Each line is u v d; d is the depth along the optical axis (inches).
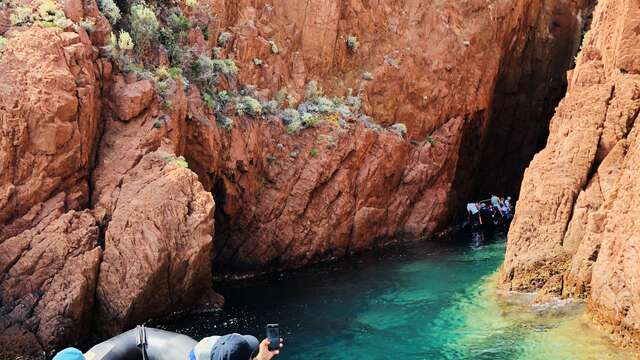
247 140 621.0
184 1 631.2
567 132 480.7
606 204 417.7
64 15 488.7
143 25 554.6
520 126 1018.7
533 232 470.9
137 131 501.0
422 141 804.6
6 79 437.4
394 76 792.3
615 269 370.6
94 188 474.9
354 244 693.3
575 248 446.9
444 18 834.2
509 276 474.6
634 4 446.6
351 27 788.6
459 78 831.1
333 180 678.5
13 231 423.5
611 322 368.8
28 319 398.6
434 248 708.0
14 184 431.2
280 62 722.2
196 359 128.0
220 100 620.1
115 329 431.2
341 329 438.6
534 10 975.6
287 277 602.5
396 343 406.6
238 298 527.8
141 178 474.0
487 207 900.0
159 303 455.5
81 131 464.4
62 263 419.2
